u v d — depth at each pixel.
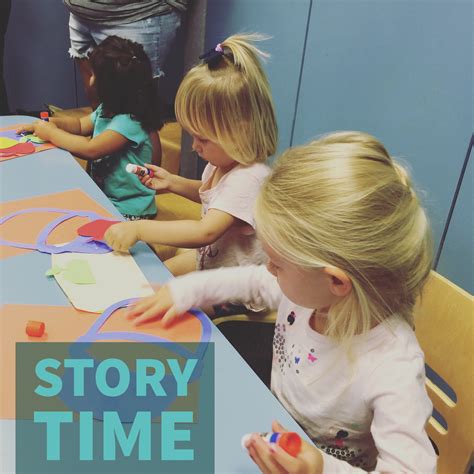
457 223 1.33
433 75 1.34
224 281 0.83
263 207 0.59
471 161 1.27
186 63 2.31
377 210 0.56
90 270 0.83
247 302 0.86
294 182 0.58
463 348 0.80
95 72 1.56
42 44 2.81
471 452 0.79
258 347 1.05
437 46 1.32
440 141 1.35
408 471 0.55
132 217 1.61
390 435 0.58
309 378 0.70
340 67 1.64
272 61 1.96
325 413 0.69
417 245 0.59
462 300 0.80
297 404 0.73
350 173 0.56
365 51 1.54
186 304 0.76
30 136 1.37
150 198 1.63
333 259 0.56
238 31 2.14
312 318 0.74
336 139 0.62
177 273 1.32
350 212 0.55
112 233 0.90
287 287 0.62
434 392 0.86
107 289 0.79
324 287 0.60
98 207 1.02
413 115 1.42
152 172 1.35
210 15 2.29
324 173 0.57
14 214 0.97
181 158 2.38
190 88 1.04
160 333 0.71
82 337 0.68
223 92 1.02
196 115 1.05
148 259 0.89
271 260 0.62
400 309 0.63
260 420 0.59
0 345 0.66
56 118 1.59
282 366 0.76
